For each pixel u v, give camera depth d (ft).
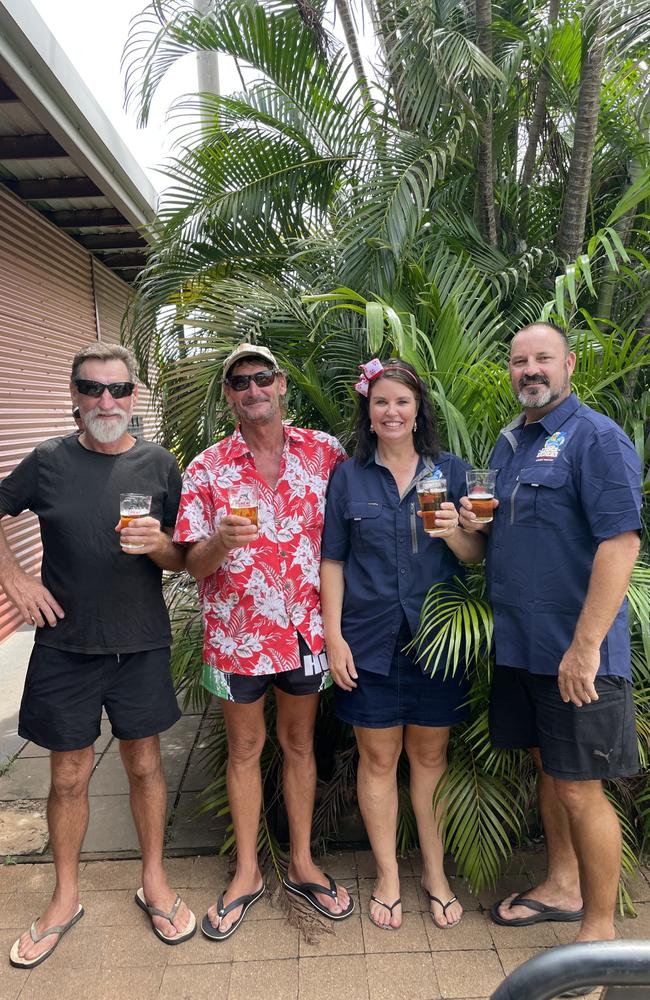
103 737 12.19
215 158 12.51
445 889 7.77
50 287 21.18
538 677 6.73
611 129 11.10
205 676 7.61
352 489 7.36
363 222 10.22
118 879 8.43
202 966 7.07
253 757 7.74
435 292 9.24
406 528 7.23
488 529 7.25
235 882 7.83
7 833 9.44
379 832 7.71
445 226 11.13
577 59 11.55
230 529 6.46
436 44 9.80
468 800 7.80
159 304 12.56
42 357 20.26
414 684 7.41
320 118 12.81
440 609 7.13
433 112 10.39
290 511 7.35
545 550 6.58
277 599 7.24
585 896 6.88
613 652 6.47
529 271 10.66
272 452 7.48
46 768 11.17
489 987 6.72
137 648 7.16
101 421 6.95
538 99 11.98
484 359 8.78
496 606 6.97
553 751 6.67
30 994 6.77
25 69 13.03
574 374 8.40
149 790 7.62
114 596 7.06
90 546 6.97
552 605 6.58
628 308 10.98
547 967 2.80
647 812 8.40
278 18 11.82
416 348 8.71
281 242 13.01
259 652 7.25
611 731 6.46
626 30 8.84
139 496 6.50
